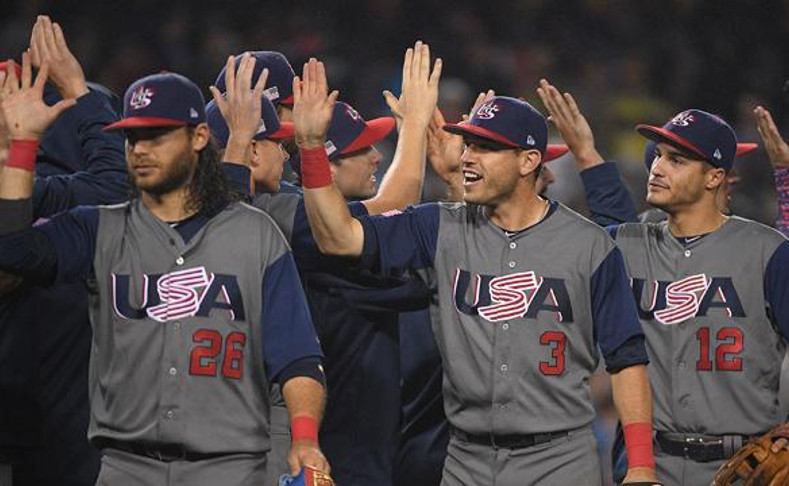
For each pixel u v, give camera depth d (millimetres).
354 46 60000
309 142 20062
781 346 22578
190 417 18469
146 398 18531
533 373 20375
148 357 18531
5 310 21234
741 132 61906
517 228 20844
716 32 66625
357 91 57250
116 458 18859
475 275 20656
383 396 23375
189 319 18531
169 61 56062
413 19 61406
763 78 65312
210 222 18828
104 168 21500
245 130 20703
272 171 22031
